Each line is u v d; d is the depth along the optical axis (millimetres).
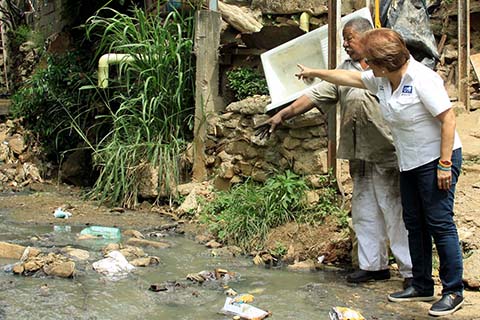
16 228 5598
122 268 4430
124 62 7020
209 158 6539
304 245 4898
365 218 4254
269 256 4785
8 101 11914
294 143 5543
